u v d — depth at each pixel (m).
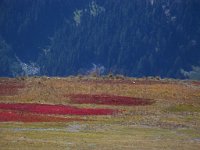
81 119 142.00
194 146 104.44
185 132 126.25
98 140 107.38
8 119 133.38
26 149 92.50
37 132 114.94
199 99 198.25
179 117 155.88
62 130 120.44
